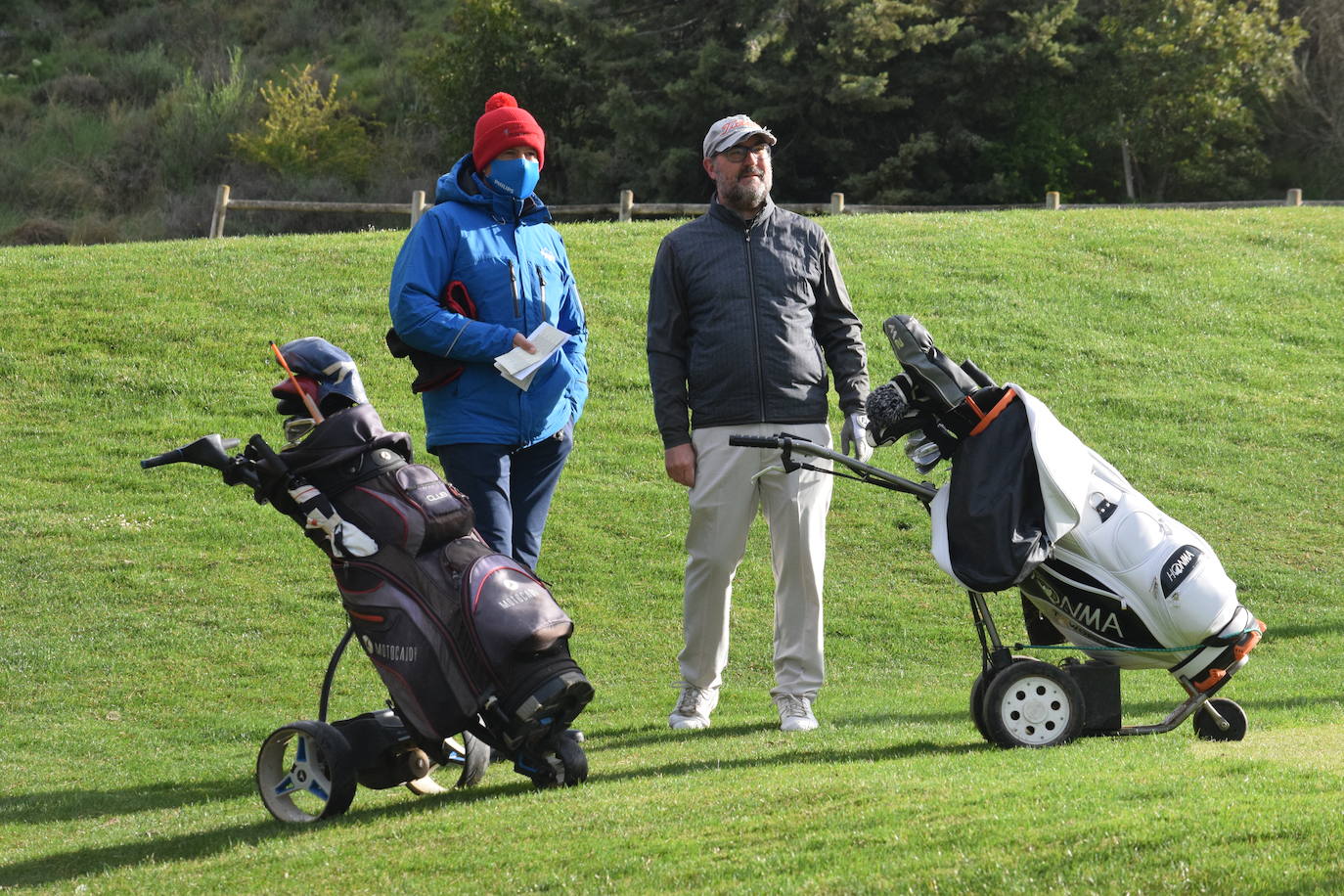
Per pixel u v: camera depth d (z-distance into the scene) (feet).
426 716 18.58
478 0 157.48
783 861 14.83
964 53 139.64
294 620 40.63
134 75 189.26
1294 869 13.20
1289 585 44.75
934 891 13.42
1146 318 73.97
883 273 78.33
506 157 24.53
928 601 44.24
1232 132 151.64
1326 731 22.50
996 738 20.85
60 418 59.11
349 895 14.88
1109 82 149.38
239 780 24.80
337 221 157.07
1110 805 15.94
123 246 88.07
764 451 24.31
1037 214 94.27
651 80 143.43
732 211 24.79
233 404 61.00
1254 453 58.13
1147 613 20.77
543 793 19.12
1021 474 20.36
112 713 32.50
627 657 38.68
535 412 24.12
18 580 43.04
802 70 140.67
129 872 16.60
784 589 24.94
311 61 194.29
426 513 18.80
